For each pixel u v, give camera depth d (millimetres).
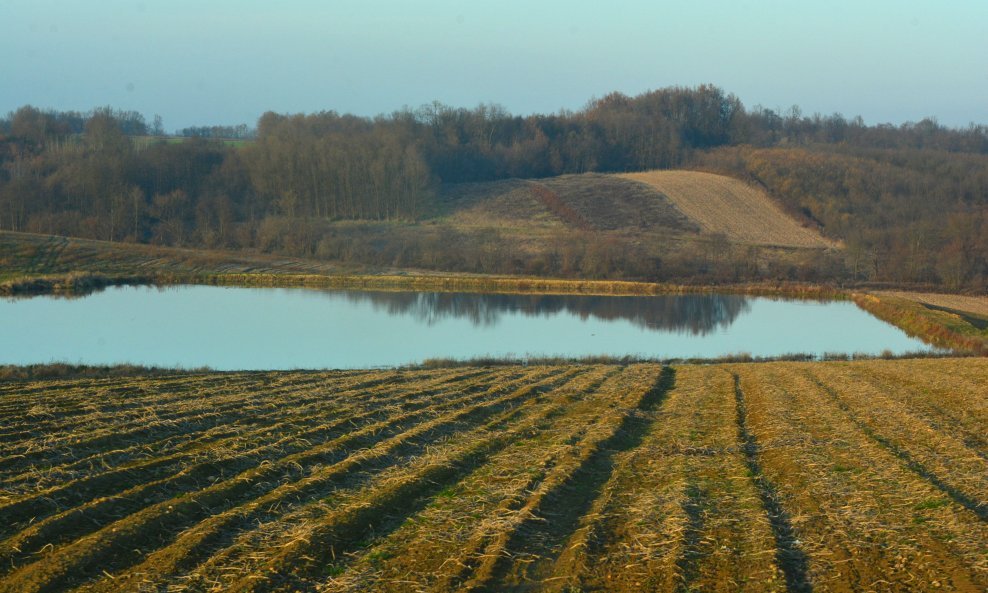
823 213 100625
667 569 9258
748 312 57312
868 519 10852
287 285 71188
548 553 9898
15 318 47250
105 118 117938
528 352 38781
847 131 185875
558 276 77562
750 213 103312
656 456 15172
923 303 57469
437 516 11305
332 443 15852
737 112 177250
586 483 13289
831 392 23125
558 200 110375
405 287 71438
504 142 149125
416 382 26109
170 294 61906
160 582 8969
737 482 13070
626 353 38906
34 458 14289
